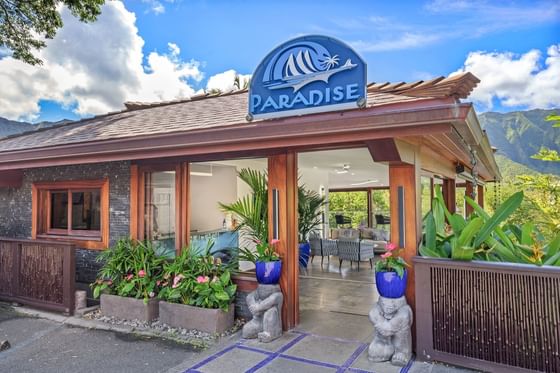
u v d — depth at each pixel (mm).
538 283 3520
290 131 4031
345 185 15492
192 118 5852
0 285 6496
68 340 4840
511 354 3627
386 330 3965
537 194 10797
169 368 4039
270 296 4730
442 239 4477
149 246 5891
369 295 6746
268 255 4863
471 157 5539
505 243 4258
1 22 10109
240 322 5277
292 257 5035
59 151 5707
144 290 5555
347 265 9945
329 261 10680
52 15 10453
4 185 7523
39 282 6039
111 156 5414
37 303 6012
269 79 4250
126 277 5699
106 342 4754
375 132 3689
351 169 9719
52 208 7551
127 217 6465
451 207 7758
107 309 5660
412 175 4371
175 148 4891
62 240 7215
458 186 10688
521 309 3588
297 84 4066
